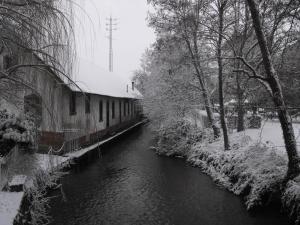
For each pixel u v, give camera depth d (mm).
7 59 4879
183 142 18359
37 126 5809
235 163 12117
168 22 15922
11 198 7652
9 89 4941
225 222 8703
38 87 5129
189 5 14945
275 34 11039
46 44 4781
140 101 33688
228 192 11398
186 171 14703
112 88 27422
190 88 19266
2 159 8305
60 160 10641
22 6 4477
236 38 14141
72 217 8930
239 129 17797
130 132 29781
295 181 8492
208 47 16516
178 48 17641
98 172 14109
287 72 11125
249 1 8703
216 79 20141
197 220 8914
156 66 24969
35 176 8539
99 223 8648
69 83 5137
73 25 5102
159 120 22250
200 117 22219
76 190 11305
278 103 8891
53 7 4746
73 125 16516
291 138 8805
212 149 15445
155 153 19109
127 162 16453
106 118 24797
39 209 8461
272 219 8672
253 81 15102
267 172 9984
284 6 9609
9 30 4500
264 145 11688
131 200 10578
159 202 10414
